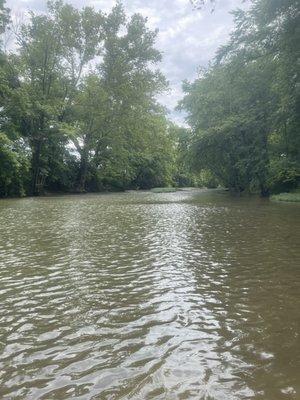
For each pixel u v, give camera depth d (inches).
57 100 1737.2
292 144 1206.9
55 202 1173.7
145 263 329.1
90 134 1973.4
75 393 137.4
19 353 168.1
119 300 236.1
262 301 232.7
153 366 155.8
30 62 1720.0
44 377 148.3
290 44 847.1
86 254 365.7
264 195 1475.1
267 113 1264.8
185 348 171.2
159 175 3002.0
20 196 1560.0
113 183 2469.2
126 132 2054.6
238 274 292.7
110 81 1859.0
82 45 1796.3
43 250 383.6
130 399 133.5
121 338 182.2
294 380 144.6
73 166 2070.6
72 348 172.2
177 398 133.6
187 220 649.6
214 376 147.8
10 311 218.4
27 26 1702.8
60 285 266.8
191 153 1594.5
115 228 546.6
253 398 133.3
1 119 1525.6
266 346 172.7
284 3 807.1
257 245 407.8
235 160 1622.8
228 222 614.5
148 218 685.9
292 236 462.3
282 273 294.0
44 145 1748.3
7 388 140.9
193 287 261.4
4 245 409.7
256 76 1252.5
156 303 230.4
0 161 1363.2
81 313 214.8
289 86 944.3
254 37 956.0
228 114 1533.0
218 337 182.4
